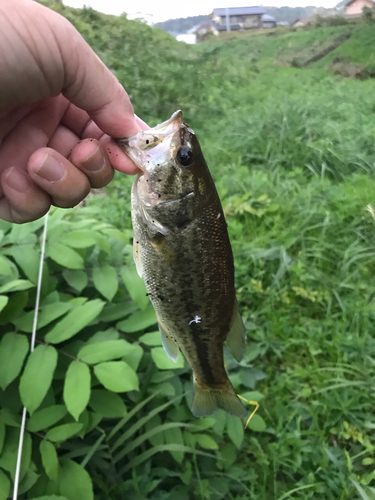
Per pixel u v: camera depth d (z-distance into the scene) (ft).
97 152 0.72
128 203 2.13
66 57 0.64
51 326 1.06
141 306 1.10
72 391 0.87
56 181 0.71
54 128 0.85
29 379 0.87
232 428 1.10
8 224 1.21
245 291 1.67
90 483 0.87
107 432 1.09
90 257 1.28
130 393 1.09
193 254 0.73
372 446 1.19
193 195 0.72
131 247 1.36
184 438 1.08
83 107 0.71
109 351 0.96
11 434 0.90
